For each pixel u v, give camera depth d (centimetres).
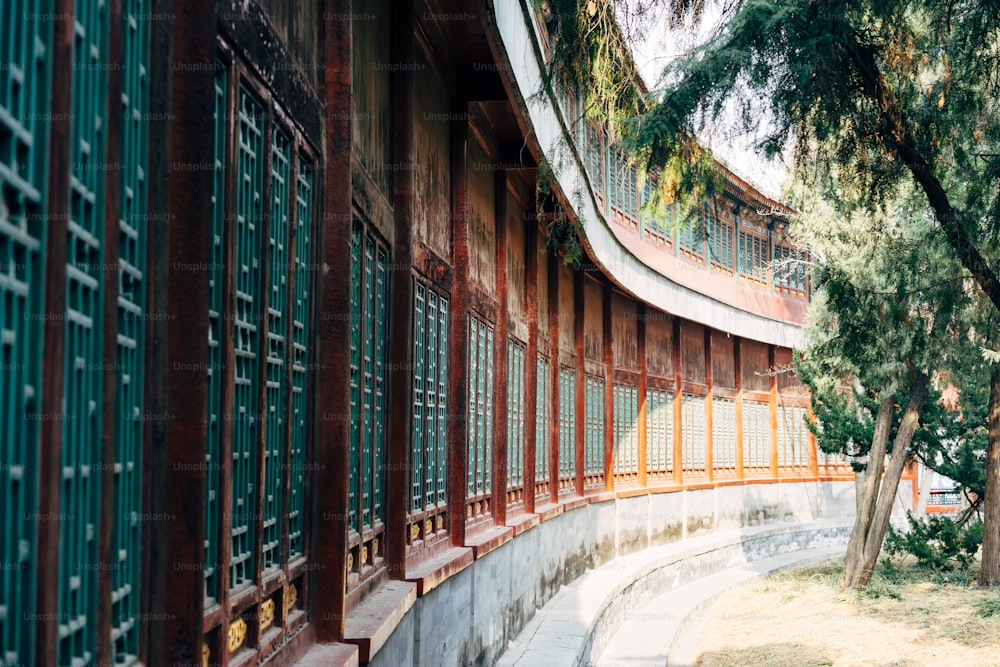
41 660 252
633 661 1589
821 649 1487
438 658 934
